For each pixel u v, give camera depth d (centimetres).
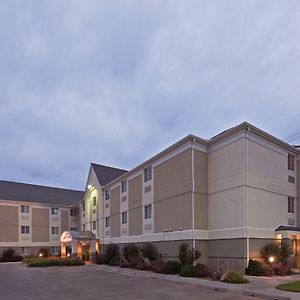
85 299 1393
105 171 4488
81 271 2830
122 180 3647
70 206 5634
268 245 2256
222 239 2356
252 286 1608
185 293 1503
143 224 3111
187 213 2486
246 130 2308
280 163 2548
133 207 3338
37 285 1897
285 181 2567
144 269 2716
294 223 2583
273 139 2478
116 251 3616
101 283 1939
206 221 2495
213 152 2552
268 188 2402
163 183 2825
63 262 3572
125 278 2186
